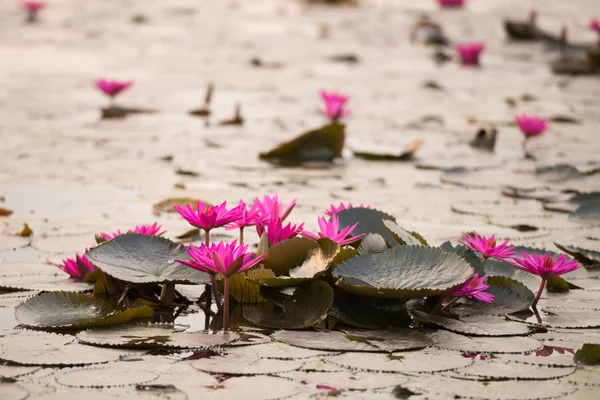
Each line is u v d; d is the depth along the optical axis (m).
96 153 10.26
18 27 26.05
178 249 5.33
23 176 8.98
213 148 10.78
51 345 4.48
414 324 4.98
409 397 3.93
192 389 3.97
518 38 24.48
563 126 12.71
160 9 33.41
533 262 5.29
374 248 5.35
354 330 4.83
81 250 6.35
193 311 5.14
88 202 7.91
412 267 5.03
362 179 9.19
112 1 36.06
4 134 11.29
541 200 8.32
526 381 4.15
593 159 10.27
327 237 5.15
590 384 4.12
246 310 5.11
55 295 5.09
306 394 3.95
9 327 4.79
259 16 31.92
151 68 18.84
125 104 14.01
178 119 12.74
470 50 20.19
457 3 34.25
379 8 35.03
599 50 21.56
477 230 7.13
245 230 6.92
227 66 19.44
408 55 22.19
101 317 4.82
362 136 11.62
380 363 4.34
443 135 11.91
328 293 4.93
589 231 7.17
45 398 3.84
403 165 10.04
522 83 17.56
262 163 9.97
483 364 4.36
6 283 5.54
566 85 17.28
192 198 7.96
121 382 4.03
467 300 5.30
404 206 7.99
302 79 17.67
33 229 6.91
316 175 9.35
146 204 7.86
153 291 5.43
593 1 37.66
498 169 9.65
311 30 27.64
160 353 4.43
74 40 23.50
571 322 5.04
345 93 15.89
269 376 4.14
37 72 17.70
